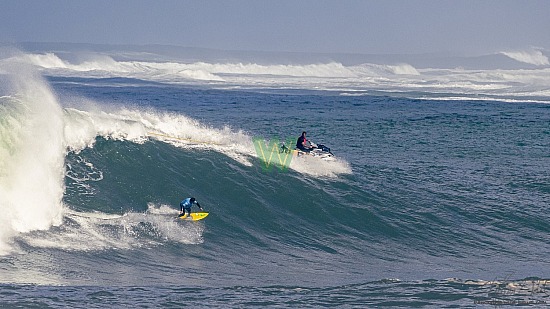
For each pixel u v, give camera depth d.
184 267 69.06
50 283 59.22
